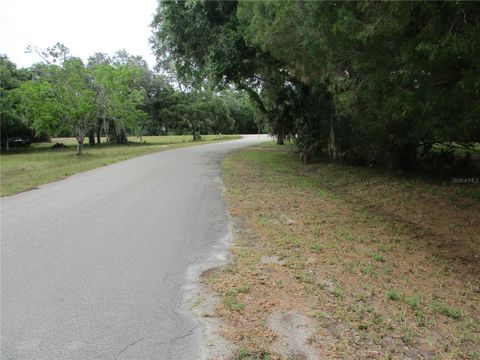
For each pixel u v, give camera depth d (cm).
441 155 1320
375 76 687
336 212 838
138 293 428
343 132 1558
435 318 390
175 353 320
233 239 624
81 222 718
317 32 723
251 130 7394
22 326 358
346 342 337
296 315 380
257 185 1163
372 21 598
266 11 989
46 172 1494
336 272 493
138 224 707
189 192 1036
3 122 3123
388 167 1418
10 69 3338
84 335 345
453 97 633
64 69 2342
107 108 2591
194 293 429
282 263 520
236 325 363
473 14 514
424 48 533
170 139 4884
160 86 4272
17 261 519
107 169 1545
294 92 1764
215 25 1839
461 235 710
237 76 1938
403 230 728
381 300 420
